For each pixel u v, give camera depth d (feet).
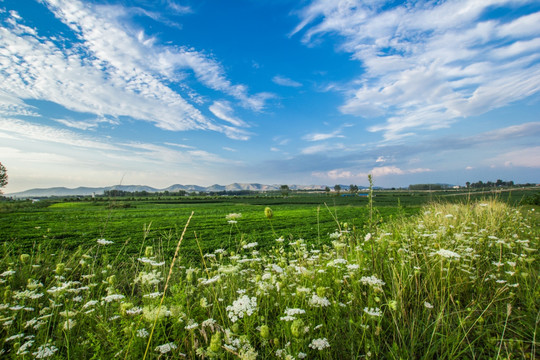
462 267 11.97
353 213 91.86
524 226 22.24
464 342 8.19
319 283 11.23
